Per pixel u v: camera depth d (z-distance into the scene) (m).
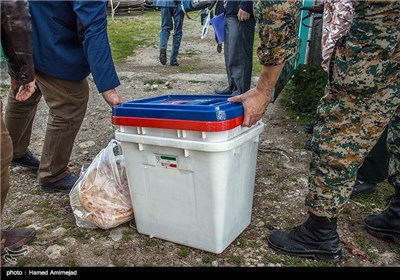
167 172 1.80
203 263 1.83
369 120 1.62
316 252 1.86
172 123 1.68
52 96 2.22
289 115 3.94
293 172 2.78
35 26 2.02
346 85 1.58
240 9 3.55
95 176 2.14
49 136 2.34
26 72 1.82
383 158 2.31
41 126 3.73
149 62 6.52
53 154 2.38
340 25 2.13
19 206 2.34
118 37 8.80
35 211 2.29
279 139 3.37
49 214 2.26
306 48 5.16
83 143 3.33
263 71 1.69
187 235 1.90
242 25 3.69
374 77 1.54
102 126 3.72
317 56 4.57
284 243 1.92
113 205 2.08
